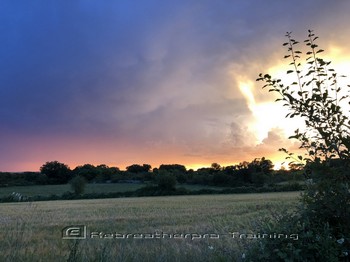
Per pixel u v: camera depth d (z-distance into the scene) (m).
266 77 4.99
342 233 4.68
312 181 4.87
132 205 45.69
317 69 4.93
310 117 4.86
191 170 118.44
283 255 4.32
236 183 94.44
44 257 6.97
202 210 33.19
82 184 85.06
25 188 99.88
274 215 6.63
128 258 6.04
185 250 7.13
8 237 6.78
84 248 6.96
